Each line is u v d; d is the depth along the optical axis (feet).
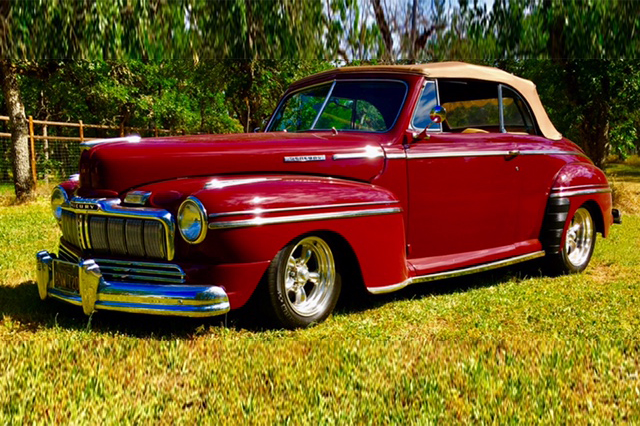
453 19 34.73
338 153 15.17
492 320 14.98
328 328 14.03
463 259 17.60
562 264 20.68
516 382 10.72
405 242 16.17
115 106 76.69
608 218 22.44
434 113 16.02
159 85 81.05
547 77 50.55
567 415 9.49
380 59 35.04
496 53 36.37
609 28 39.60
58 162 61.62
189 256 13.06
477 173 17.87
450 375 11.02
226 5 40.24
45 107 85.20
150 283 13.35
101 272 13.78
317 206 13.84
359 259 14.64
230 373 10.97
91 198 14.14
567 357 12.03
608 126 52.37
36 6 42.42
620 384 10.82
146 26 42.50
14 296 16.43
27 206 43.09
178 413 9.43
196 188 13.44
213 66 62.44
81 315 14.76
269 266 13.29
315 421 9.16
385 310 15.74
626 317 15.40
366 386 10.48
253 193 13.17
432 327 14.43
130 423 9.02
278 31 38.73
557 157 20.75
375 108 16.99
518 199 19.21
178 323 14.15
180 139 14.98
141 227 13.29
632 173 97.35
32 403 9.63
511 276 20.33
